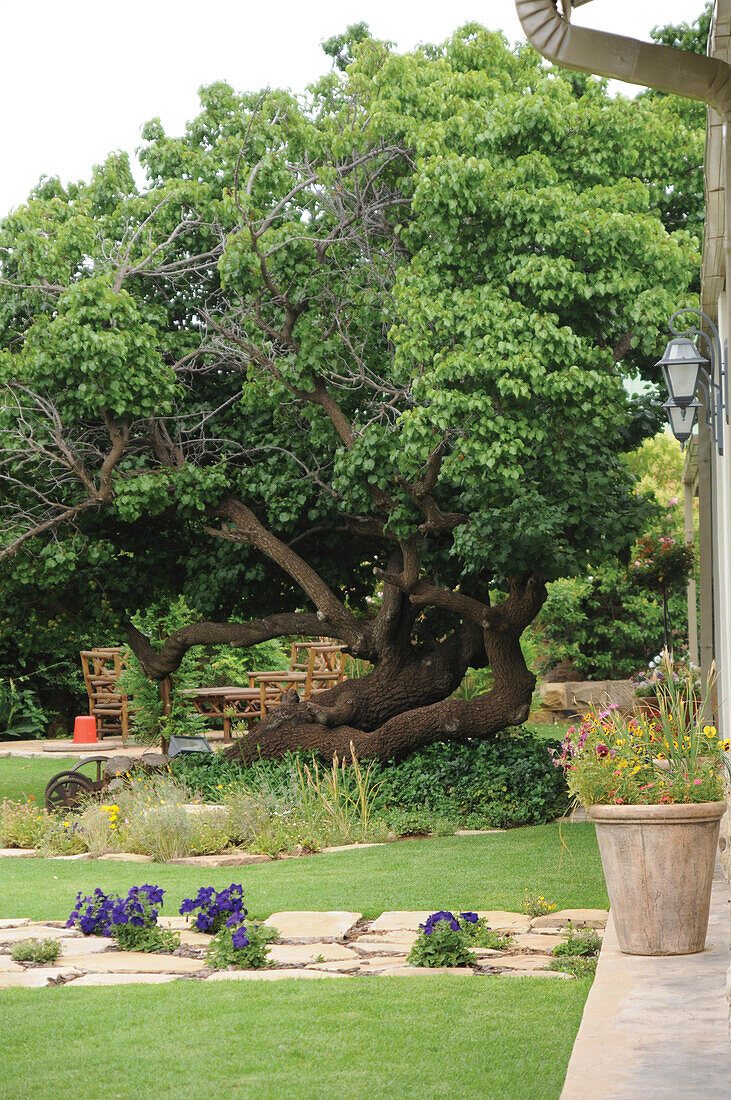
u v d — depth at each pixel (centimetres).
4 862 1051
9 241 1240
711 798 564
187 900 716
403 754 1380
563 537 1295
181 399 1366
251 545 1433
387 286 1193
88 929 721
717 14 507
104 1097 391
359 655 1416
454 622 1545
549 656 2398
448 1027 471
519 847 1012
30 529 1335
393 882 858
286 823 1136
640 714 626
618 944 579
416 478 1214
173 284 1372
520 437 1054
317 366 1151
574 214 1021
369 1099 384
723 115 477
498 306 1008
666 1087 366
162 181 1345
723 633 835
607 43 486
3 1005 525
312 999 520
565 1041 449
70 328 1116
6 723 2414
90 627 1551
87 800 1253
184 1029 476
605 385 1037
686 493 1809
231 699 2027
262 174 1162
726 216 471
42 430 1252
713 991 482
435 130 1057
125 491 1269
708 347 968
